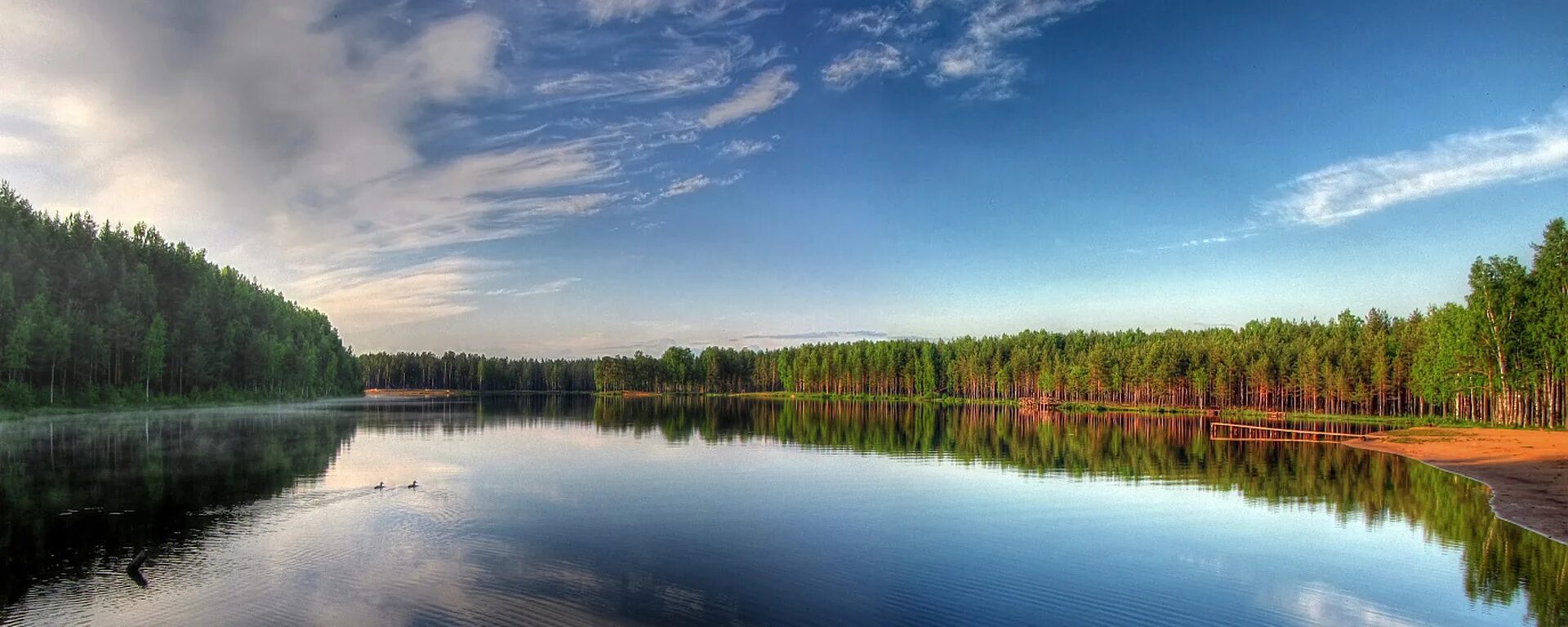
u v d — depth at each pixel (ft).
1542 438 206.90
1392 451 210.79
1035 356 591.78
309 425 270.87
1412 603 73.87
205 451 178.29
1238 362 452.76
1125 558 88.94
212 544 88.74
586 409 458.50
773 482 144.56
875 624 67.00
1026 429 299.17
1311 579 81.61
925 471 162.81
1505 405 267.80
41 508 107.24
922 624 67.10
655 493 129.29
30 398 280.72
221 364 397.39
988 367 633.20
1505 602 74.28
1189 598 74.90
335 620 64.54
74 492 119.65
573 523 103.71
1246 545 95.55
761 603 71.82
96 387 322.96
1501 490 136.77
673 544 93.35
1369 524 107.86
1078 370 535.60
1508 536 100.32
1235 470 167.12
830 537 97.96
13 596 70.03
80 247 366.43
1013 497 128.88
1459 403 312.71
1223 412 456.04
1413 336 366.63
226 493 121.39
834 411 466.70
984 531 102.68
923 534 100.37
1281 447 223.92
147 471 143.13
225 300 433.07
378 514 106.63
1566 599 74.79
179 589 72.43
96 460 157.69
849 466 170.60
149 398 343.67
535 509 113.29
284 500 115.75
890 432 277.85
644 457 185.26
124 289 353.92
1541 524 107.24
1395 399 396.37
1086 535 100.78
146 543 88.89
